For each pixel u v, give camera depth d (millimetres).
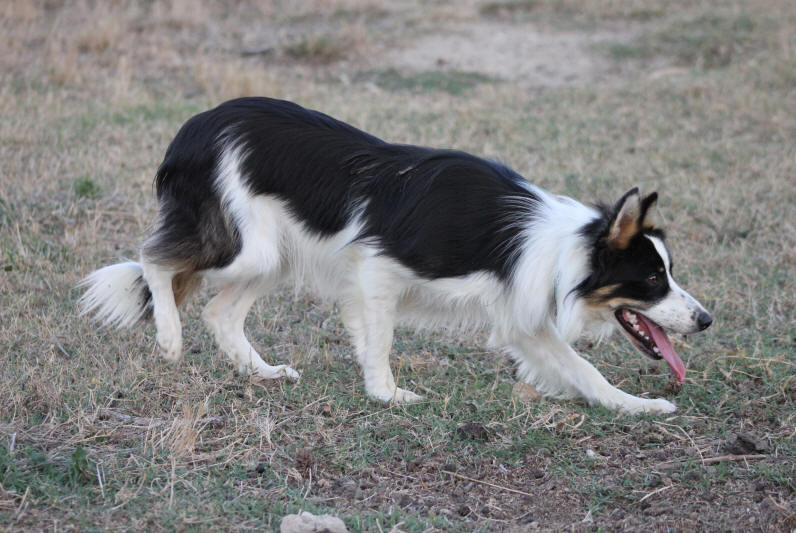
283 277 8047
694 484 6273
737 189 12625
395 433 6863
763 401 7539
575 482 6328
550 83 19234
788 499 6074
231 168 7418
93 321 8414
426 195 7156
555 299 7277
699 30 21188
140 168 12727
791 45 19484
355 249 7395
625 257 6895
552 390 7887
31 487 5703
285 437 6734
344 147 7477
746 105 16344
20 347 7938
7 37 18953
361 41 21078
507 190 7293
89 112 15164
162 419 6883
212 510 5598
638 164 13680
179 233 7590
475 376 8023
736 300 9492
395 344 8727
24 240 10141
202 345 8438
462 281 7219
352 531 5504
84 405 6969
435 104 16891
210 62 19047
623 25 22875
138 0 23484
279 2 24422
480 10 24094
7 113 14477
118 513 5547
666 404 7496
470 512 5914
